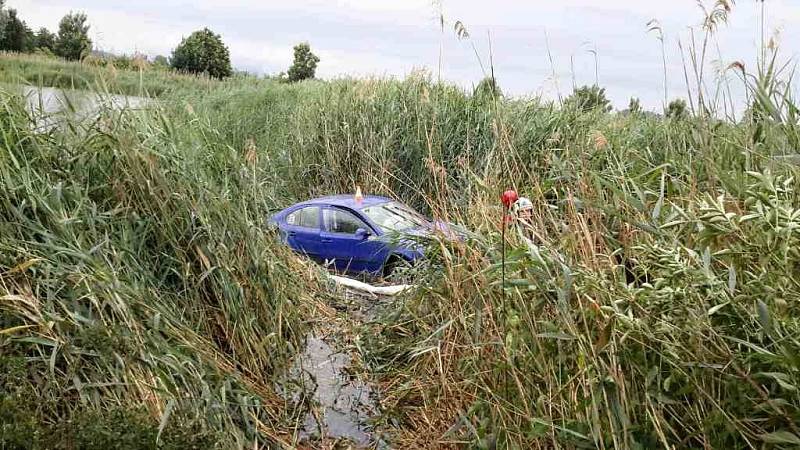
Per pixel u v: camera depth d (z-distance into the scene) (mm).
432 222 6465
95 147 5969
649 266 4008
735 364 3236
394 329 6391
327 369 6227
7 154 5430
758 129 4281
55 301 4805
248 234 6410
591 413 3752
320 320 7109
